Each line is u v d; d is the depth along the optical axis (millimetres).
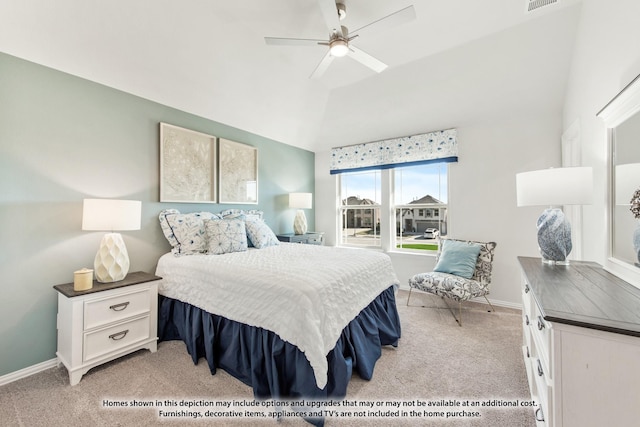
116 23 2074
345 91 3635
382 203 4266
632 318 950
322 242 4465
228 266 2076
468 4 2158
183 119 2990
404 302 3438
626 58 1550
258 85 3160
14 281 1925
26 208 1978
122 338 2070
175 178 2879
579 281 1464
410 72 3098
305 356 1512
